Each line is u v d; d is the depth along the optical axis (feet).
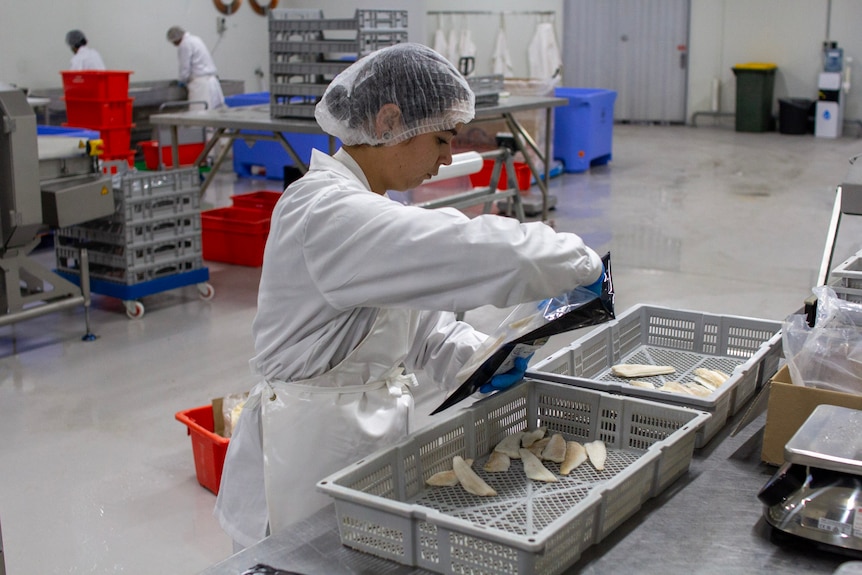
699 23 38.88
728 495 4.08
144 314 14.82
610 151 29.84
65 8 28.14
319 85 15.31
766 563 3.52
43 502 8.89
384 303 4.05
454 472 4.23
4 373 12.23
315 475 4.67
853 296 6.20
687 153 32.07
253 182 26.68
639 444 4.60
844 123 36.42
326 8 34.37
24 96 11.69
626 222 21.16
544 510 3.99
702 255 18.03
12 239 12.10
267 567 3.53
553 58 39.09
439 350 5.19
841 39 36.09
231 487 5.20
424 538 3.47
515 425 4.85
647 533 3.74
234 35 34.04
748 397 5.28
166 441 10.21
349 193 4.10
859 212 6.73
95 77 23.53
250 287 16.35
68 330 14.03
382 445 4.68
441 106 4.43
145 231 14.29
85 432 10.43
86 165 13.38
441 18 41.16
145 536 8.30
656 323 6.36
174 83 30.71
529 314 4.45
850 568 3.18
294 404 4.67
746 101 37.04
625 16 39.99
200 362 12.64
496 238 3.77
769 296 15.23
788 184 25.52
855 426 3.78
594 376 5.77
